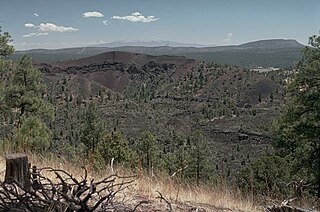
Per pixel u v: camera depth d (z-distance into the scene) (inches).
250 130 5032.0
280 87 7819.9
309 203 260.1
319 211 210.5
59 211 121.7
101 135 1311.5
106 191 189.5
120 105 6968.5
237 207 217.6
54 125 4173.2
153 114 6358.3
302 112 849.5
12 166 150.9
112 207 158.2
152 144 1043.9
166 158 911.0
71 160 256.1
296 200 255.3
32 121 628.4
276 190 264.1
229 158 3270.2
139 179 220.4
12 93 1049.5
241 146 4468.5
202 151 1087.0
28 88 1088.2
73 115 5275.6
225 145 4680.1
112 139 955.3
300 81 831.1
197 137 1289.4
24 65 1076.5
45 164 242.1
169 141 4143.7
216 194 228.2
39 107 1098.1
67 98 7775.6
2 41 978.7
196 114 6702.8
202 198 219.1
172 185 223.9
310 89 830.5
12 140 325.7
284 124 885.8
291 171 773.3
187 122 6087.6
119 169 241.3
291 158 857.5
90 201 165.3
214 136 5128.0
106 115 6043.3
